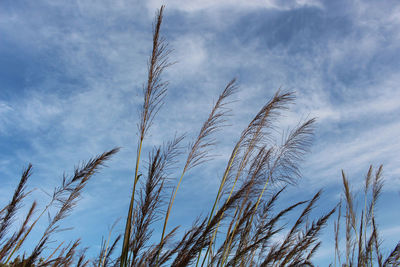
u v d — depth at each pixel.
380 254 1.66
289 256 1.45
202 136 1.53
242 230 1.43
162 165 1.40
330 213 1.51
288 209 1.45
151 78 1.45
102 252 1.50
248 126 1.60
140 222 1.34
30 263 1.30
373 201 1.78
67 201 1.48
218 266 1.36
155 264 1.27
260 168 1.56
